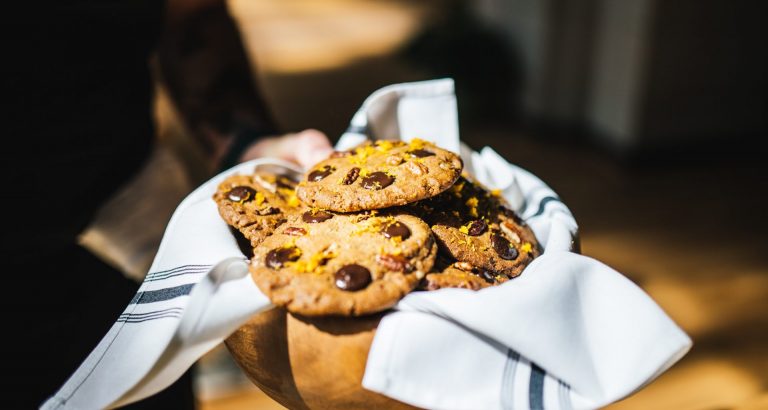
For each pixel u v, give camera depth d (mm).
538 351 362
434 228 444
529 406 360
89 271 573
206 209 458
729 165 1851
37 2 504
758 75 1833
